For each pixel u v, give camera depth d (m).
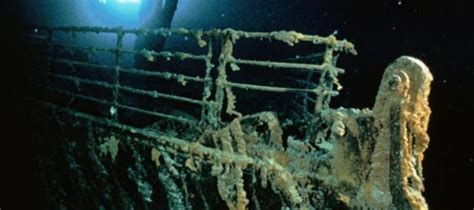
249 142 3.52
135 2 16.78
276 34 3.46
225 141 3.64
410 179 2.77
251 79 11.45
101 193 5.05
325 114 3.13
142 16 9.30
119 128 4.67
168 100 8.23
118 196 4.81
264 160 3.37
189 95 8.92
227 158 3.57
